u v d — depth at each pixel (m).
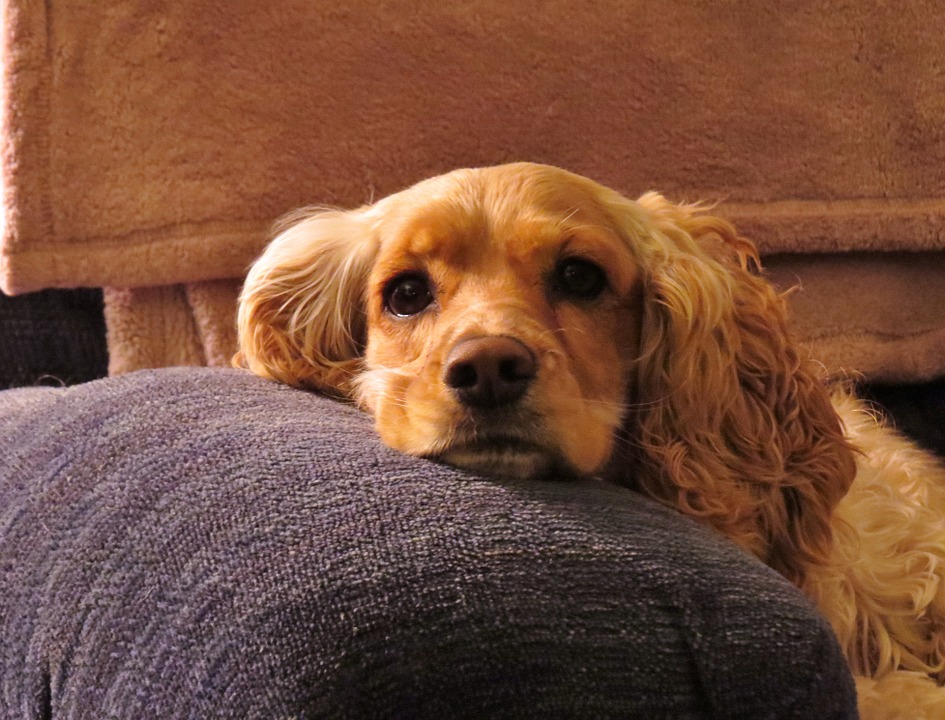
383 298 1.24
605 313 1.21
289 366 1.41
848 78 1.71
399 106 1.62
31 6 1.50
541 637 0.65
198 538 0.73
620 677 0.66
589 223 1.21
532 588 0.68
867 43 1.71
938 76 1.71
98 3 1.52
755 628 0.70
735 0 1.68
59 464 0.90
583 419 1.02
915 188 1.73
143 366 1.66
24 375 1.72
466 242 1.17
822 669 0.70
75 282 1.54
